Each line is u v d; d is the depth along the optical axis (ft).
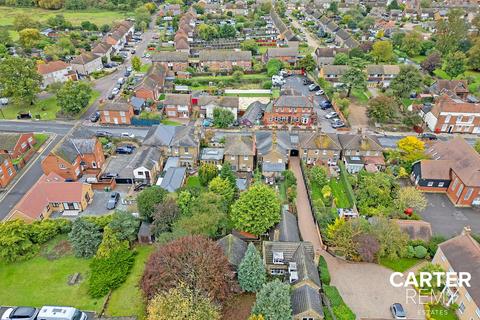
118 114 340.18
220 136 322.55
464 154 257.14
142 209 214.90
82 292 183.32
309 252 189.67
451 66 442.09
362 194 240.94
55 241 214.48
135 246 211.41
